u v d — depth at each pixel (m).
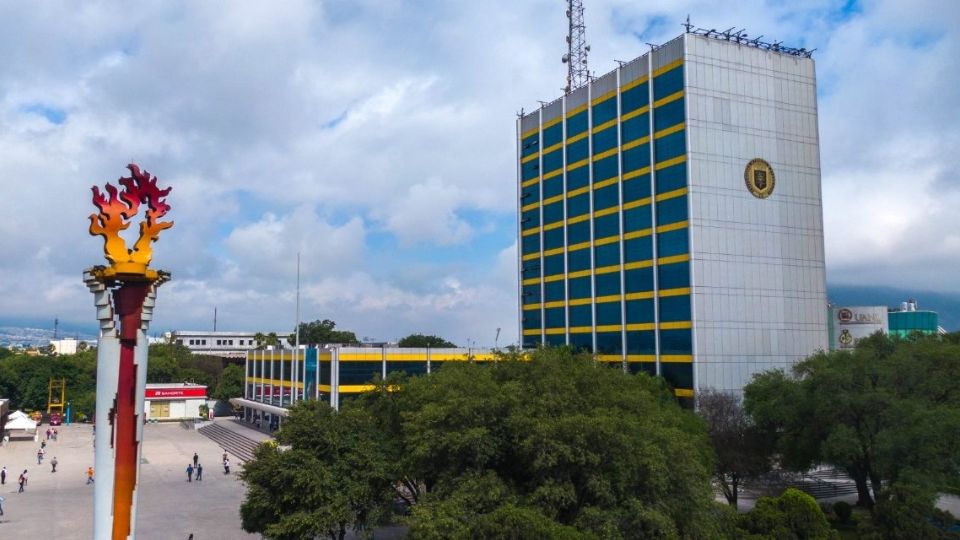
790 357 68.69
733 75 68.75
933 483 38.78
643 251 71.19
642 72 72.19
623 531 30.55
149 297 22.28
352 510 35.03
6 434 94.19
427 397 36.47
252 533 40.16
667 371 67.44
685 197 66.06
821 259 71.69
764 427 52.50
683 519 32.44
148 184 22.31
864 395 44.00
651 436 32.88
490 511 29.98
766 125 69.94
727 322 65.94
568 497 30.19
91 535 44.12
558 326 83.38
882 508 34.44
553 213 85.50
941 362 48.00
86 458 78.50
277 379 97.50
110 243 21.69
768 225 69.06
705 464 43.78
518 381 35.69
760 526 33.22
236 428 98.00
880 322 81.00
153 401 117.94
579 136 81.56
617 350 73.88
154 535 44.06
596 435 30.70
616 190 75.31
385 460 36.22
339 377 76.94
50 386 116.19
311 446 35.66
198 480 63.78
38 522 47.62
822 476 59.59
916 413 40.88
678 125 67.19
